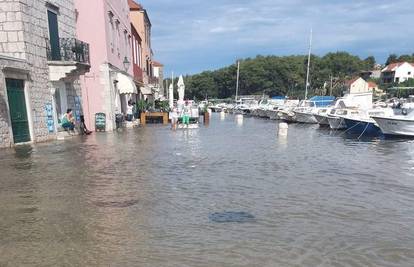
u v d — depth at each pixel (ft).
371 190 29.71
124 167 37.29
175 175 33.73
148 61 184.44
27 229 19.56
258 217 22.07
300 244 18.12
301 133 92.94
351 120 94.17
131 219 21.27
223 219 21.54
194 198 26.02
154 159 42.50
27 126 55.93
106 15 85.61
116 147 52.60
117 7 101.76
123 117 95.81
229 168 37.78
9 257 16.17
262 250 17.29
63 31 69.31
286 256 16.71
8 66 50.44
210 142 61.87
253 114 198.49
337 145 65.31
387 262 16.43
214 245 17.72
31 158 42.32
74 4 77.66
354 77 401.49
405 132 80.79
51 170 35.35
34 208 23.20
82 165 38.14
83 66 67.10
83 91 80.84
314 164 41.60
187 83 458.09
